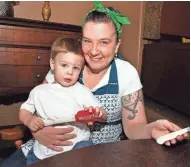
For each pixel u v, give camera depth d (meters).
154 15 3.00
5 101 1.92
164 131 0.76
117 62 1.09
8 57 1.57
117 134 1.14
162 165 0.57
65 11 2.31
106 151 0.63
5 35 1.54
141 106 1.07
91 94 1.04
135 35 3.05
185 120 2.53
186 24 2.66
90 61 1.01
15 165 0.98
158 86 2.90
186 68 2.43
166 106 2.94
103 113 0.94
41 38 1.63
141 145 0.68
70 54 1.01
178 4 2.74
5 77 1.59
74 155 0.60
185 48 2.44
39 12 2.20
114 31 0.98
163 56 2.78
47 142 0.96
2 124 2.14
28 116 1.00
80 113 0.91
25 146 1.07
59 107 1.01
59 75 1.03
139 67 3.20
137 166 0.56
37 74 1.66
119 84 1.06
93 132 1.09
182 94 2.50
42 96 1.03
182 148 0.67
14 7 2.12
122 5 2.85
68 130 0.96
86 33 0.97
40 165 0.55
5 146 1.54
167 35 3.10
